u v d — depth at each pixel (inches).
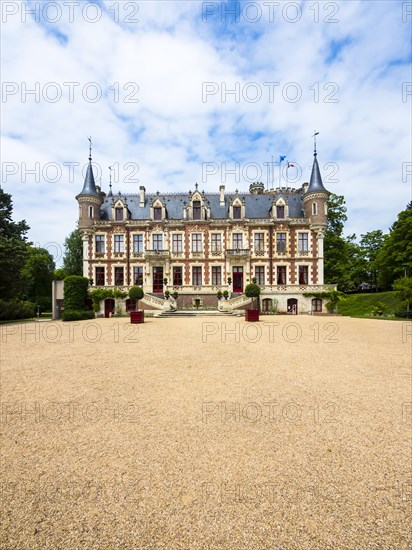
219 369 284.8
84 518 99.7
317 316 1010.1
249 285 1023.6
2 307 992.9
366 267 1840.6
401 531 93.4
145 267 1235.2
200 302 1187.9
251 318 771.4
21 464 130.5
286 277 1224.2
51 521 98.7
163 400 204.5
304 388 228.7
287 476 120.5
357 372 275.0
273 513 101.0
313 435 154.9
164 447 143.5
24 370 286.0
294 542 89.4
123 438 152.8
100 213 1312.7
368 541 89.7
